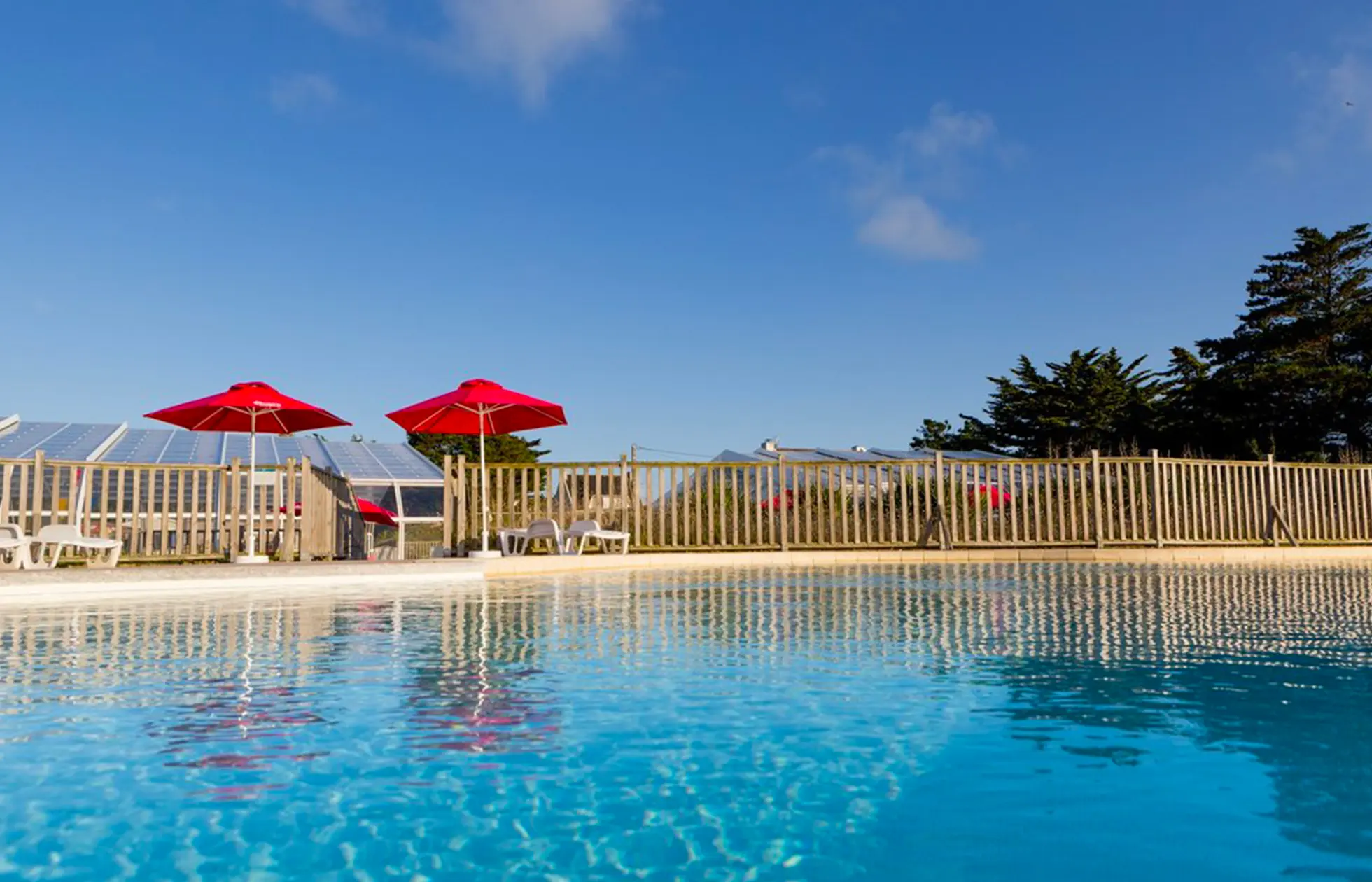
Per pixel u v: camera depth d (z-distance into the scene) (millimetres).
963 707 3529
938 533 13961
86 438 16516
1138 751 2922
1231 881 1941
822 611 6812
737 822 2330
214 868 2059
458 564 10742
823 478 14469
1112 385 35938
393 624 6156
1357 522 14820
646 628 5863
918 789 2578
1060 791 2547
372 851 2150
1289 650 4809
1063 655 4684
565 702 3639
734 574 11398
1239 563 13211
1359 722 3262
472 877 2004
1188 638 5297
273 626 6082
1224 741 3025
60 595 8289
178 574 8906
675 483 13680
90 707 3543
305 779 2668
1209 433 29328
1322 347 30484
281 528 12461
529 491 13828
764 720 3346
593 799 2510
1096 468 13812
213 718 3381
